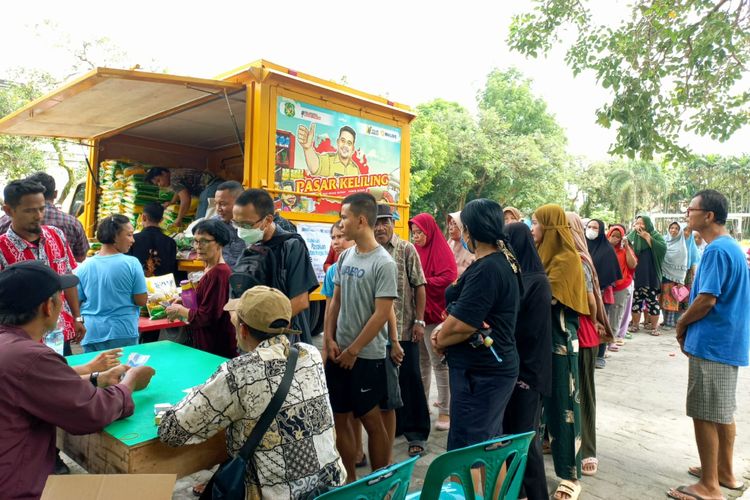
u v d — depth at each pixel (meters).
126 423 1.98
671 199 45.22
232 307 2.19
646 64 7.29
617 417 4.93
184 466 1.96
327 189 5.43
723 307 3.22
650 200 39.38
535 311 2.93
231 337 3.46
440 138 23.25
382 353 3.09
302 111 5.17
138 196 6.61
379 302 2.97
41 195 3.20
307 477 1.86
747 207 44.88
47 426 1.93
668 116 7.32
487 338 2.60
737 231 31.12
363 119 5.81
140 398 2.24
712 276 3.21
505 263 2.69
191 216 6.82
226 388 1.81
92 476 1.59
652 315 9.23
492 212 2.67
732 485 3.50
